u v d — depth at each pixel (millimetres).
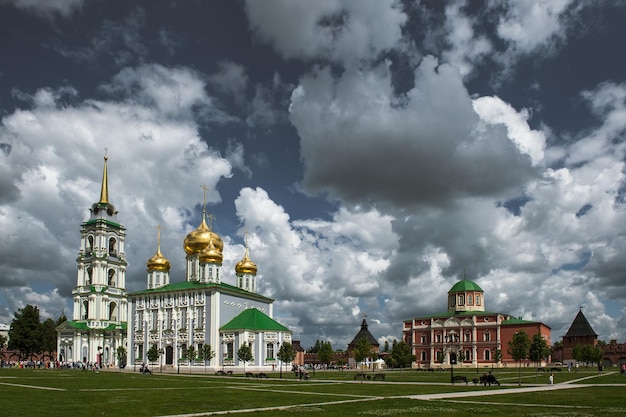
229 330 139375
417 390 70312
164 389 68938
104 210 184375
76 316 179375
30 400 51469
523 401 54688
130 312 156625
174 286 155125
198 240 161875
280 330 142500
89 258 180375
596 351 191000
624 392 66625
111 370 147125
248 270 170750
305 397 58188
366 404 51062
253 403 51312
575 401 54438
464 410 46250
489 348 199750
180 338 146125
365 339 186625
